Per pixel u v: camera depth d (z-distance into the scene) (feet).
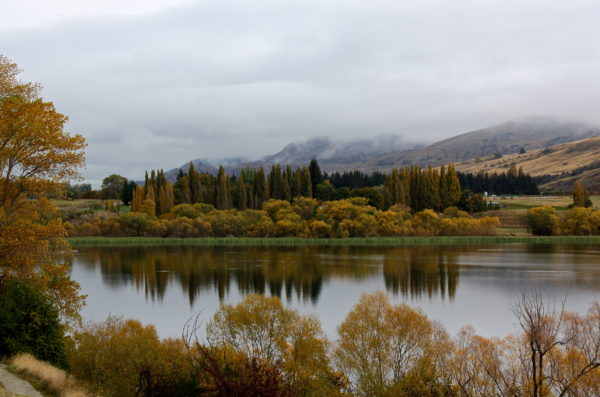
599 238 430.20
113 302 196.03
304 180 549.54
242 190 530.27
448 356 109.29
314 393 97.40
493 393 84.38
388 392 100.78
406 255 345.72
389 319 117.08
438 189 531.50
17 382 63.87
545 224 452.35
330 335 148.46
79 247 400.06
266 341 114.62
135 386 73.00
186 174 589.73
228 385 58.95
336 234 439.22
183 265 296.10
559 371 84.38
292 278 250.37
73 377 71.36
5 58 97.81
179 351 82.07
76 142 98.07
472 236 442.91
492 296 204.33
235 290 220.43
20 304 80.38
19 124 89.61
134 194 495.00
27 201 99.91
